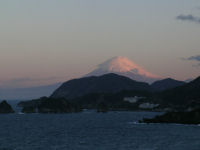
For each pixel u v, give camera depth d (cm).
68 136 16225
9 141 14238
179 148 12150
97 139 14925
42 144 13300
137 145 12950
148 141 14125
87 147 12500
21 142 13912
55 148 12281
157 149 11931
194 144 13112
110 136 16162
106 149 11988
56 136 16212
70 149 12031
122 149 11962
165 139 14700
